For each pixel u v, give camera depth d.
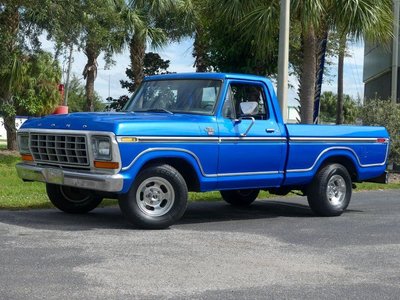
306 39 15.38
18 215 9.13
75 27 17.83
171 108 9.03
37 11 17.17
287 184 9.59
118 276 5.76
